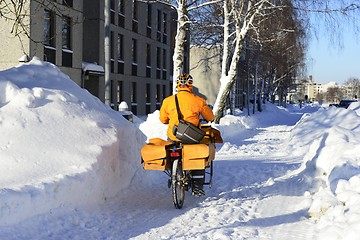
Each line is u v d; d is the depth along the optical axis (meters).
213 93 55.94
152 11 42.53
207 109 7.31
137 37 39.28
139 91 40.09
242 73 47.72
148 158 6.82
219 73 55.34
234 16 21.19
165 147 6.88
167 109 7.28
